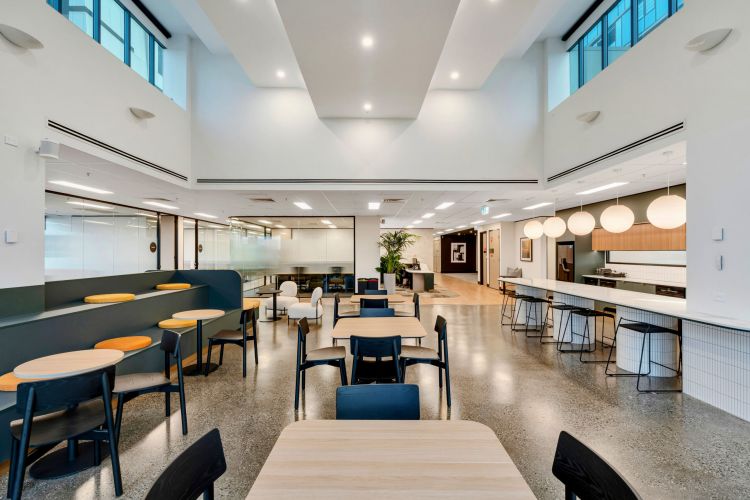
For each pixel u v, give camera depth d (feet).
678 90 12.39
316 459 4.05
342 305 31.17
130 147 16.24
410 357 10.73
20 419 7.75
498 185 21.97
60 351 10.53
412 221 42.70
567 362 15.52
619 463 8.05
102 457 8.25
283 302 25.25
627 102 15.02
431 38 13.30
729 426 9.75
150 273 17.30
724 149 10.63
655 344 13.78
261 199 25.13
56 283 12.30
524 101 22.17
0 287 10.33
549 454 8.43
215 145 21.63
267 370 14.51
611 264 29.53
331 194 23.35
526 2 14.26
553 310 19.97
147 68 19.94
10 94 10.73
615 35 18.39
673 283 22.35
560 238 33.14
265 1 14.37
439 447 4.32
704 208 11.27
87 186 20.31
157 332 14.06
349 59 14.80
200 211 31.53
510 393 12.05
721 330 10.77
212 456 3.99
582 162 18.24
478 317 25.88
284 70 19.90
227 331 15.16
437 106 21.99
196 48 21.77
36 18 11.58
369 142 21.83
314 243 39.81
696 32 11.61
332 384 12.96
